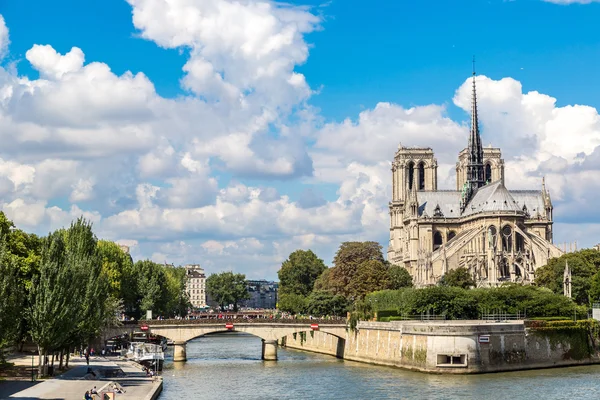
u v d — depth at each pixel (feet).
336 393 458.91
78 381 434.71
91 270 492.54
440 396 439.63
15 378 442.50
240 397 445.37
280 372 583.99
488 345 556.92
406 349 587.27
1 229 456.86
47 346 431.02
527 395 441.27
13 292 388.57
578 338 615.57
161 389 463.01
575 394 444.14
